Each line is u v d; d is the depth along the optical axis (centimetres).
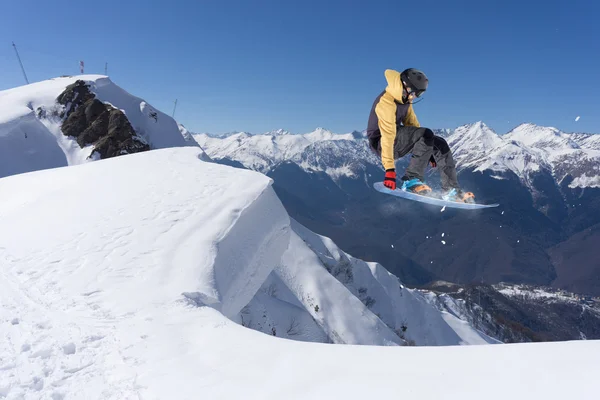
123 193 1425
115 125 6381
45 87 7225
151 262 891
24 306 708
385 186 542
